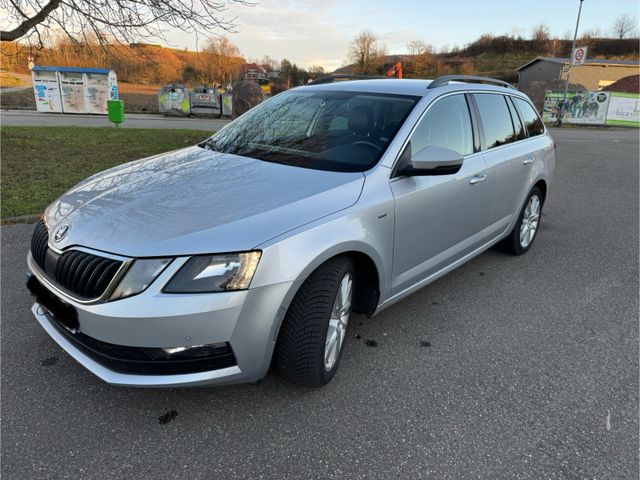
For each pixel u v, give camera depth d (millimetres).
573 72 52531
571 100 31453
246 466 2260
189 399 2697
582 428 2600
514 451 2416
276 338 2434
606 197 8617
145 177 3004
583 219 7012
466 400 2795
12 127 13430
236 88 17625
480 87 4219
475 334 3557
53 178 7512
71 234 2473
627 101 30734
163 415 2566
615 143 19375
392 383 2924
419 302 4051
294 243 2393
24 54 9938
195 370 2305
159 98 24172
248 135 3686
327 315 2578
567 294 4320
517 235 5039
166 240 2260
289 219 2455
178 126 17781
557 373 3100
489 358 3246
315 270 2576
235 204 2543
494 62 93125
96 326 2264
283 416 2596
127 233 2338
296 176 2900
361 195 2809
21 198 6320
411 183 3148
